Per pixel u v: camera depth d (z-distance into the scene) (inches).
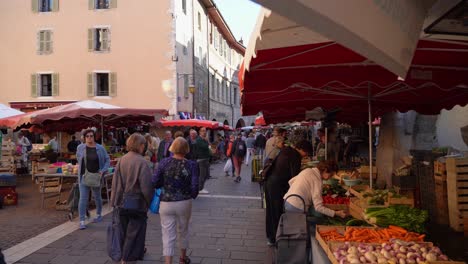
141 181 181.2
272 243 227.1
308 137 908.0
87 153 284.2
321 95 232.2
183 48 952.9
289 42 109.0
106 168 294.4
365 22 47.3
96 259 213.3
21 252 225.6
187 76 976.3
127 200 180.7
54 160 489.4
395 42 55.3
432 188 282.8
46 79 940.6
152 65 896.3
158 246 237.0
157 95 893.2
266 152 413.4
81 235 262.2
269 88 149.5
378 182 295.1
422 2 66.1
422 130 461.7
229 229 277.6
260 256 217.6
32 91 927.0
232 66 1584.6
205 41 1158.3
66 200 369.1
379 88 213.6
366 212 173.0
